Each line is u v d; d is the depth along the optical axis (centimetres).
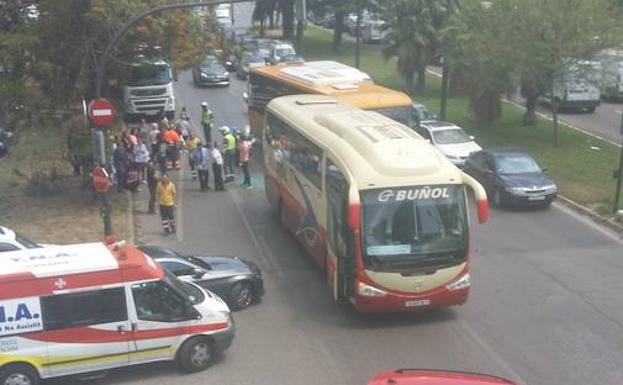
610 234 2453
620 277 2048
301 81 3064
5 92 2588
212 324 1505
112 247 1495
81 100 2797
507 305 1855
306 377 1487
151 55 2955
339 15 7012
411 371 1177
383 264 1675
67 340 1395
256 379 1479
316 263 2144
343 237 1745
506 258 2209
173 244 2369
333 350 1611
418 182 1698
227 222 2605
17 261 1417
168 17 2834
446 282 1711
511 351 1602
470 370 1512
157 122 4138
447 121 4203
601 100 4819
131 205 2797
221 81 5431
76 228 2481
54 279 1380
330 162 1881
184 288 1531
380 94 2789
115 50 2798
